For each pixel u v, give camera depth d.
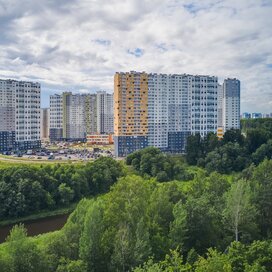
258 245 60.78
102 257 72.12
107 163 183.50
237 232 82.12
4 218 135.00
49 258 70.38
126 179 90.69
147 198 88.31
